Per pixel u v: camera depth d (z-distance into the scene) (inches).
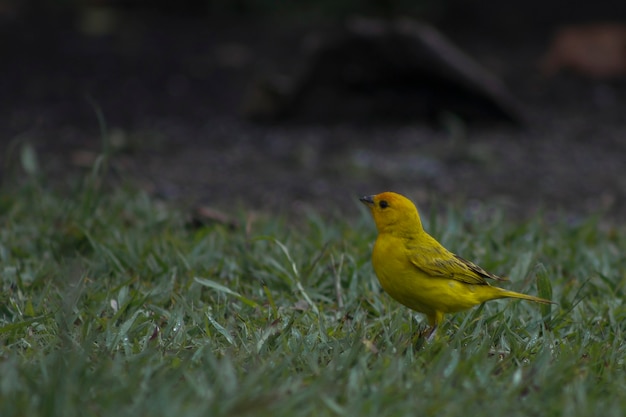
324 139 773.3
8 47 1037.8
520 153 738.2
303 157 708.0
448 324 339.0
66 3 1233.4
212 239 432.1
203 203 574.6
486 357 292.5
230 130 795.4
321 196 610.9
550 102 908.0
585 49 1000.2
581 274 413.4
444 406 245.3
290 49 1072.2
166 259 400.8
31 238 430.0
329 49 799.7
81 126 784.9
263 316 340.5
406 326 326.6
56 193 504.7
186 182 631.2
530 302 370.0
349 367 278.5
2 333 303.0
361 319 334.6
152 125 802.2
